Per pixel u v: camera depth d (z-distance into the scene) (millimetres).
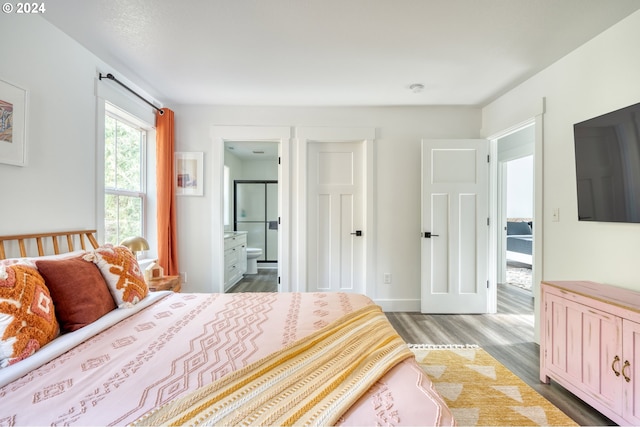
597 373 1611
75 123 2117
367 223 3529
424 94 3102
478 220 3416
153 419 747
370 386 889
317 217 3613
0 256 1571
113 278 1641
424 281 3414
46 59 1881
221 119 3447
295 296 1957
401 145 3537
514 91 2936
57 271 1395
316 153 3607
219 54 2309
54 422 748
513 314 3408
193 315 1564
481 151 3402
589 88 2133
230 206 6289
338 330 1327
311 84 2852
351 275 3635
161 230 3141
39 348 1143
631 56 1854
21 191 1726
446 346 2549
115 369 1010
